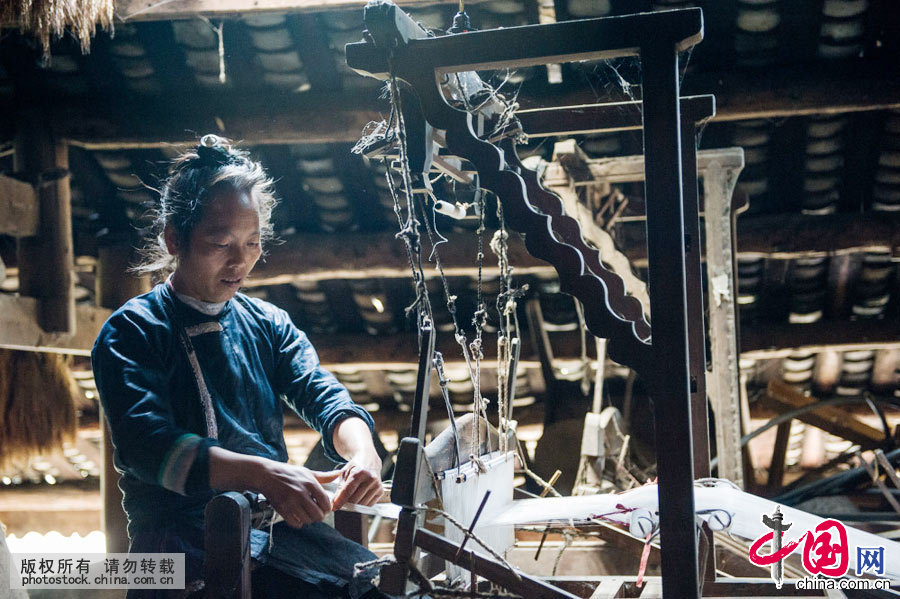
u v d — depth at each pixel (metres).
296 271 5.11
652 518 1.64
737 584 1.70
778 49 4.29
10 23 2.40
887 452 4.70
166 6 3.68
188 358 1.61
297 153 4.86
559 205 2.10
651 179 1.35
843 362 5.91
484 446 1.81
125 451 1.46
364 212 5.30
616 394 5.45
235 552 1.34
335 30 4.21
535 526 1.99
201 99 4.45
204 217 1.62
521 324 5.62
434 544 1.37
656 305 1.34
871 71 4.18
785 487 4.89
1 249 5.15
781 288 5.52
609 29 1.36
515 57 1.39
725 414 3.57
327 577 1.46
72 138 4.34
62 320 4.11
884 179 4.82
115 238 4.93
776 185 5.00
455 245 4.96
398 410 6.23
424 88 1.43
